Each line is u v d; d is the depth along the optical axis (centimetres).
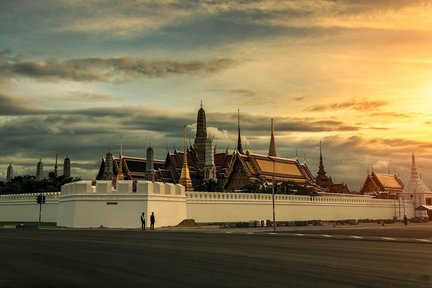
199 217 8275
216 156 15275
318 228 7031
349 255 2436
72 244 3019
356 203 11838
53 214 8294
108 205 6462
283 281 1564
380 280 1602
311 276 1677
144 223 5778
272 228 6794
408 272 1806
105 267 1897
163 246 2898
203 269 1844
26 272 1758
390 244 3334
